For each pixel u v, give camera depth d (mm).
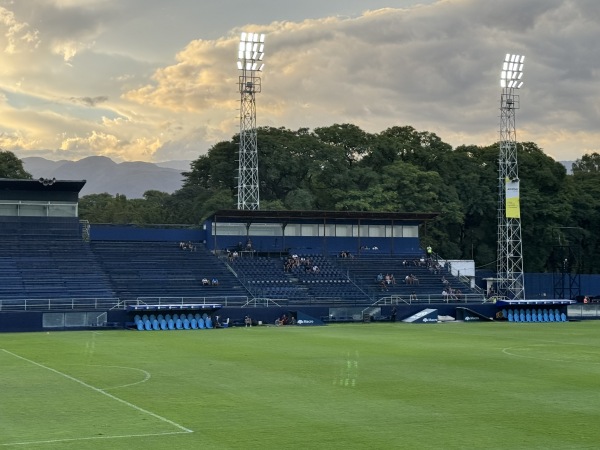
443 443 30109
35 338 79625
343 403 38656
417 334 84250
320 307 106250
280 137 169000
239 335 83312
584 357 60438
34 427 32812
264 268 120625
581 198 174500
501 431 32312
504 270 153500
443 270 129500
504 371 51438
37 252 111125
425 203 158625
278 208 150875
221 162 168000
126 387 43688
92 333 87438
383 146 167750
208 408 37188
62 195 116188
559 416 35562
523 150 181250
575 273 160625
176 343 72750
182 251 120625
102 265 112000
